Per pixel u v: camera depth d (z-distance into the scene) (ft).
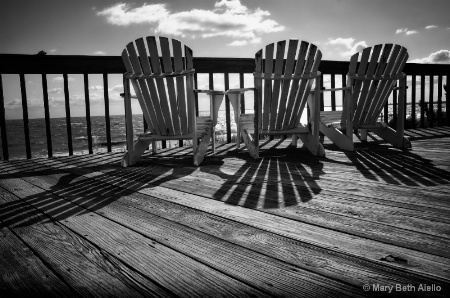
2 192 6.86
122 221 4.79
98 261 3.51
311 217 4.75
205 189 6.65
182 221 4.72
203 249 3.73
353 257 3.43
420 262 3.28
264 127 11.14
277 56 9.96
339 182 6.97
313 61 10.13
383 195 5.82
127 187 7.04
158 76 9.64
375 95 11.84
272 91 10.50
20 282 3.12
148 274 3.19
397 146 12.16
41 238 4.21
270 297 2.74
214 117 11.98
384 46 11.00
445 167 8.19
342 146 12.12
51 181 7.93
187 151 13.34
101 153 13.41
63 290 2.95
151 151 13.50
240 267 3.28
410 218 4.58
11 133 181.88
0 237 4.30
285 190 6.40
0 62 11.46
